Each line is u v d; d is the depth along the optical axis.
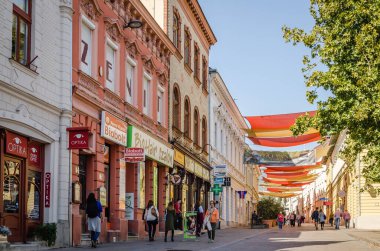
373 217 47.81
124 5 25.62
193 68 39.91
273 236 32.41
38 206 18.02
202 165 41.41
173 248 19.47
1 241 14.68
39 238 17.41
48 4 18.30
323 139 24.19
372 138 22.11
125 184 25.91
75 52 20.20
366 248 22.14
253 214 60.28
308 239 28.98
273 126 40.62
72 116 19.61
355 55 20.78
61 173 18.75
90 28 21.92
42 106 17.66
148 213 24.50
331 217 67.44
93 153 21.47
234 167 58.69
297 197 145.75
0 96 15.41
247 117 39.94
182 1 36.66
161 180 31.72
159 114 31.86
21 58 16.78
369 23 20.33
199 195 41.00
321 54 21.67
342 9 21.55
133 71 27.17
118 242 22.84
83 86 20.77
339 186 69.38
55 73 18.70
